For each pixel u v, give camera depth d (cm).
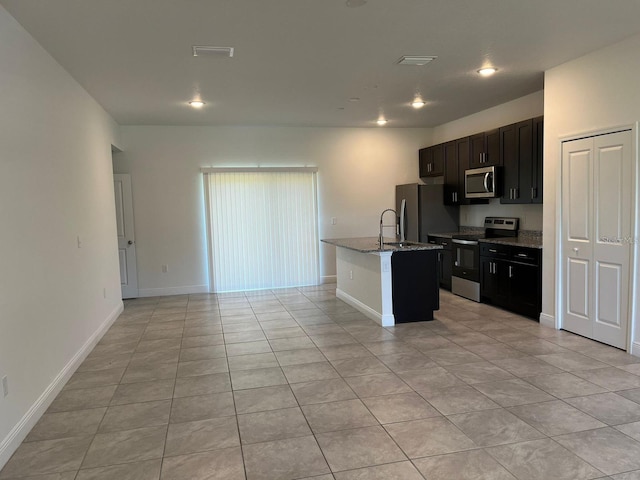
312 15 313
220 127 728
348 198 788
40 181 330
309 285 778
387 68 442
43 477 235
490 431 268
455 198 700
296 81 477
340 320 537
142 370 388
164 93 504
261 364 394
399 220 786
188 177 721
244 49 375
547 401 305
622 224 387
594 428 269
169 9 296
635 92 368
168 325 537
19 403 275
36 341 306
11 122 283
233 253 741
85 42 345
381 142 798
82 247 429
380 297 508
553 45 386
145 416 301
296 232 768
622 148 383
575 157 432
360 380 351
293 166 759
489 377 348
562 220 453
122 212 702
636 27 349
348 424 282
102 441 270
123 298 706
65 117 400
